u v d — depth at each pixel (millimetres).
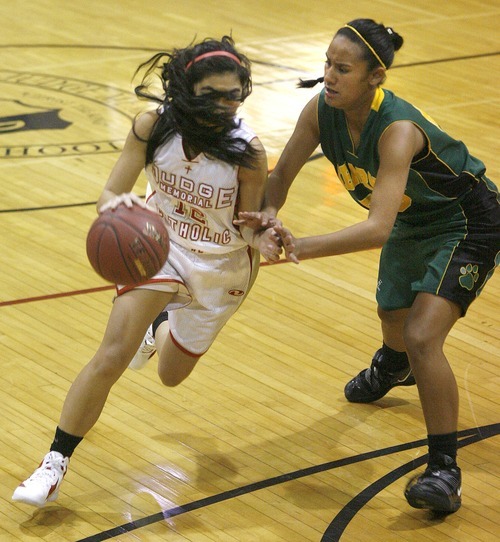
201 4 28703
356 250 6941
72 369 9398
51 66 21734
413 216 7805
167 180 7027
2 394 8852
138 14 27188
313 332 10508
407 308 8289
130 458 8016
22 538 6883
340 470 7992
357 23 6910
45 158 15914
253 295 11344
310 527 7188
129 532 7016
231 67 6508
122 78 20984
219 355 9859
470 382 9555
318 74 22047
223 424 8617
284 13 28062
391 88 20969
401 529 7207
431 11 29062
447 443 7281
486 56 24219
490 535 7160
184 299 7336
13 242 12547
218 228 7156
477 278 7500
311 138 7684
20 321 10367
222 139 6711
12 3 27766
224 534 7047
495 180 15391
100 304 10922
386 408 9078
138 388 9148
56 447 7102
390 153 7020
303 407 8984
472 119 18922
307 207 14391
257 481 7785
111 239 6512
